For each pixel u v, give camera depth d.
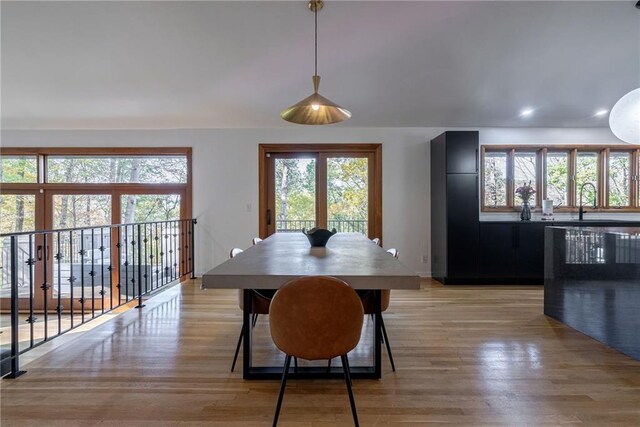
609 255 2.50
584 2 2.86
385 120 4.77
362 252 2.24
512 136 4.98
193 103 4.34
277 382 2.00
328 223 5.08
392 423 1.63
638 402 1.79
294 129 4.98
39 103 4.29
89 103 4.31
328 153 5.06
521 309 3.43
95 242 5.02
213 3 2.87
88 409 1.73
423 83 3.93
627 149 4.96
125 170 5.06
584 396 1.85
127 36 3.20
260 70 3.69
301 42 3.27
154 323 3.02
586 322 2.73
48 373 2.10
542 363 2.24
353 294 1.48
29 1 2.85
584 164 5.02
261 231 5.00
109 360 2.28
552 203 4.86
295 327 1.47
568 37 3.21
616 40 3.24
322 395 1.87
